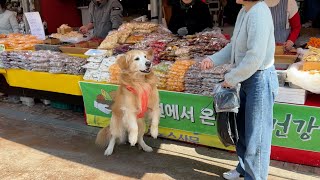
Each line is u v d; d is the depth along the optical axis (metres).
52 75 4.32
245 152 2.65
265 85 2.36
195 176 3.08
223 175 3.03
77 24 8.51
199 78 3.34
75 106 4.89
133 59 3.07
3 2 6.26
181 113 3.53
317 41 3.69
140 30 4.61
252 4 2.25
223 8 7.04
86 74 4.09
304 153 3.06
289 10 3.89
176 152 3.55
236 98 2.46
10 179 3.19
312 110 2.88
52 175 3.23
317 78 2.78
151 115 3.32
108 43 4.39
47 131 4.28
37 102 5.36
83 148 3.78
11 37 5.53
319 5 6.12
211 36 4.01
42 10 7.64
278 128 3.09
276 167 3.12
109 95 3.89
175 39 4.24
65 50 4.77
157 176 3.12
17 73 4.70
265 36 2.17
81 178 3.16
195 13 4.38
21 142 3.98
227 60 2.77
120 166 3.34
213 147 3.55
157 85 3.61
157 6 5.18
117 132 3.43
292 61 3.34
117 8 5.07
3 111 5.05
